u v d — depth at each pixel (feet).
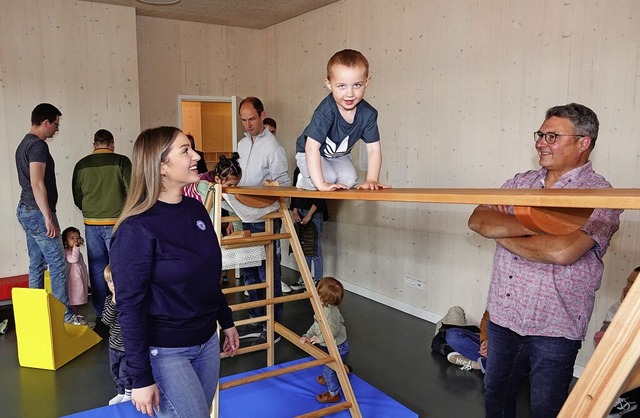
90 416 8.54
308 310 14.92
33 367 10.92
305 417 7.73
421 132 13.74
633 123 9.07
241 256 11.35
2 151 15.87
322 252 18.76
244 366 10.92
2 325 13.10
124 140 17.87
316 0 16.60
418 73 13.66
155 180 4.93
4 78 15.70
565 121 5.49
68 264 14.92
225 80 21.27
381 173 15.35
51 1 16.20
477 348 10.76
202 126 28.17
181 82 20.36
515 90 11.09
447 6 12.60
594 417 2.50
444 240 13.37
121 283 4.67
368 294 16.44
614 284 9.56
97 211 13.56
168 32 19.84
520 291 5.66
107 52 17.29
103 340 12.62
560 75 10.19
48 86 16.42
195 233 5.15
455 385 10.12
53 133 13.07
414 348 12.08
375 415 8.77
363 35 15.65
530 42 10.71
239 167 11.00
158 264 4.82
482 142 11.97
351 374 10.32
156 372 4.98
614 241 9.52
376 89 15.30
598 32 9.48
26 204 12.75
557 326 5.44
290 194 6.21
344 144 6.61
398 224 14.97
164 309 4.91
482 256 12.27
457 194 3.45
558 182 5.65
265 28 21.24
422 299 14.30
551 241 5.00
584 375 2.57
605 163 9.59
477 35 11.87
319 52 17.85
